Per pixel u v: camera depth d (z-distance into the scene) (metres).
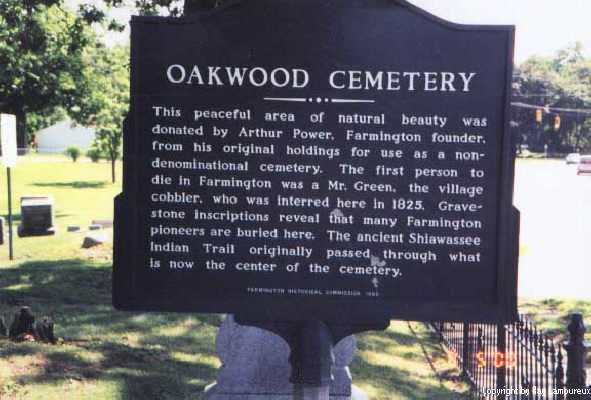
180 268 2.51
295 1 2.44
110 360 4.19
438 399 4.40
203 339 4.99
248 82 2.47
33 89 13.91
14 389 3.60
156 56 2.46
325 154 2.48
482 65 2.44
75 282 7.00
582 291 8.47
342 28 2.45
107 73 18.95
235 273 2.51
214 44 2.46
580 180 29.97
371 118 2.46
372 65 2.45
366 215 2.48
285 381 3.67
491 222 2.46
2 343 4.18
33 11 12.52
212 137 2.48
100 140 22.75
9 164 9.27
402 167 2.47
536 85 52.66
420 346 5.78
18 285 6.80
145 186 2.49
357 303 2.49
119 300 2.50
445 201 2.47
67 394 3.63
